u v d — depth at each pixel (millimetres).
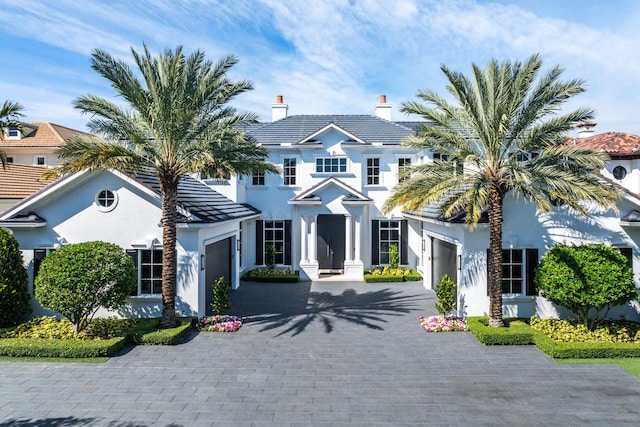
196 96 13172
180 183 17672
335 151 24750
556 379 10203
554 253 13125
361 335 13531
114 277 12359
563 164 12992
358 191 24000
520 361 11328
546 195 14352
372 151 25078
